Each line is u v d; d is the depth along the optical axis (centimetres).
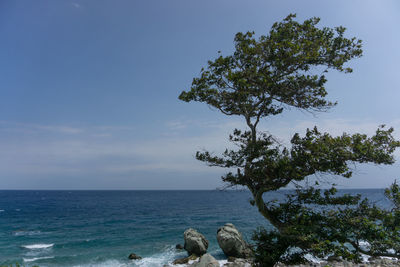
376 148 904
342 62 1077
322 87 1121
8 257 2694
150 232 4166
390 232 846
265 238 1009
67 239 3634
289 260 962
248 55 1135
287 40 1075
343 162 889
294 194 1040
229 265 2198
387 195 952
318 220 970
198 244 2738
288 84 1122
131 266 2400
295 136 973
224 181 1106
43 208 8844
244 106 1176
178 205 10169
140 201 13100
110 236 3850
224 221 5300
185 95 1261
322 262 2114
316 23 1138
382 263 2050
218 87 1243
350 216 947
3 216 6397
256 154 1011
